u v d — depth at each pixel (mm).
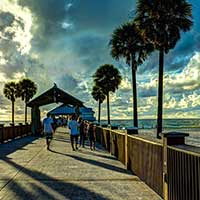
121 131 14555
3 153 17297
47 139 19797
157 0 25000
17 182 9758
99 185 9312
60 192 8508
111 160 14578
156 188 8305
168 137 7273
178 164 6523
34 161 14180
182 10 25062
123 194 8266
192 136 35094
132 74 33625
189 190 5906
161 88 26047
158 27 25281
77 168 12266
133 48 32906
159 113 25969
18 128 32531
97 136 26562
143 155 9805
